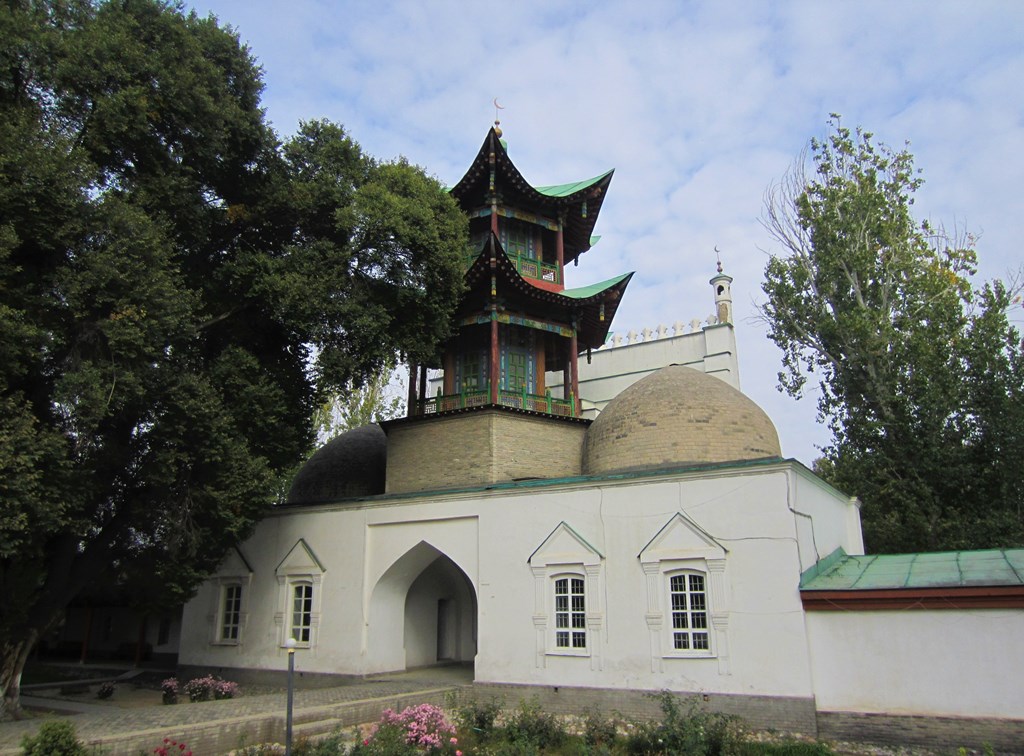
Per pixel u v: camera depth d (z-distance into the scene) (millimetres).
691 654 18344
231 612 27531
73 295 17391
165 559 21906
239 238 24797
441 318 25797
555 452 27234
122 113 19250
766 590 17797
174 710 18469
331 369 23359
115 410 18750
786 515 17984
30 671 33188
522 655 20750
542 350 29984
